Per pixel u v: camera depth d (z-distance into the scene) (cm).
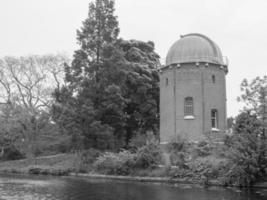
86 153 4012
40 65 5644
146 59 5109
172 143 3291
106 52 4297
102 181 3133
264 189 2475
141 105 4759
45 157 5284
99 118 4159
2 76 5550
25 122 5334
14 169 4569
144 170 3319
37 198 2133
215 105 3956
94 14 4497
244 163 2559
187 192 2327
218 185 2712
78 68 4309
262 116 2788
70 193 2336
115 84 4322
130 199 2053
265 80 2833
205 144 3269
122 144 4447
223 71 4097
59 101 4300
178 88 3984
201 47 4038
